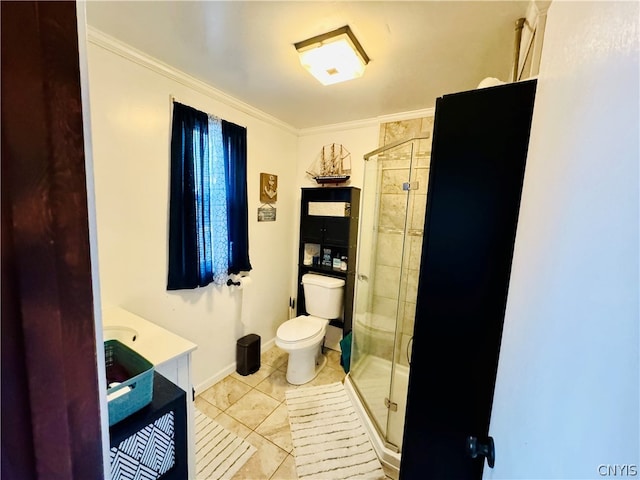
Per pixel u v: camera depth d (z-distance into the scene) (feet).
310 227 9.16
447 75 5.58
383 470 5.10
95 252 1.20
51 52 0.97
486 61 5.03
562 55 1.72
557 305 1.40
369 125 8.38
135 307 5.62
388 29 4.24
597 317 1.06
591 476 1.01
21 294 0.94
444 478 3.00
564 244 1.39
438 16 3.90
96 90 4.74
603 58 1.17
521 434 1.68
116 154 5.09
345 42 4.36
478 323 2.76
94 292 1.19
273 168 8.68
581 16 1.46
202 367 7.12
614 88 1.06
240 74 5.82
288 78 5.94
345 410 6.58
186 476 3.34
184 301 6.51
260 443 5.61
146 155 5.51
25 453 0.99
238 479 4.86
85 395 1.17
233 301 7.78
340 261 8.90
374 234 7.76
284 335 7.45
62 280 1.05
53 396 1.05
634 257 0.88
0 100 0.87
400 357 7.29
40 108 0.95
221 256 6.99
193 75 5.89
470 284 2.76
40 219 0.97
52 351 1.04
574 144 1.40
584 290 1.16
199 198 6.35
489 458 2.22
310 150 9.46
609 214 1.03
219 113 6.79
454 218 2.77
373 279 7.77
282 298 9.71
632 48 0.94
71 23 1.02
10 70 0.88
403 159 7.20
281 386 7.43
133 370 3.37
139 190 5.48
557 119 1.68
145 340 4.31
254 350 8.00
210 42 4.71
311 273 9.39
